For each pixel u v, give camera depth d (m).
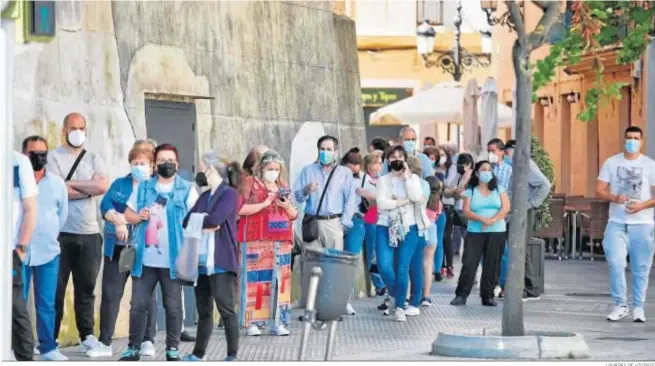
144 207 15.17
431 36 47.22
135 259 15.16
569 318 20.75
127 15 18.53
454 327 19.53
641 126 35.19
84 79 17.55
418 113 38.66
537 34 16.48
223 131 20.86
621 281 20.44
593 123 41.72
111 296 16.31
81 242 16.36
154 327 16.39
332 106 24.48
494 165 24.36
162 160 15.16
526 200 16.41
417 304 21.05
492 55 56.25
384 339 18.06
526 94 16.48
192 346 17.20
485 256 22.53
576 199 34.91
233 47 21.25
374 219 23.16
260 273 18.47
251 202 18.36
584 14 17.16
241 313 18.42
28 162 14.80
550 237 33.72
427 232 20.47
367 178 21.86
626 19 17.97
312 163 22.61
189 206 15.23
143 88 18.83
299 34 23.38
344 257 13.78
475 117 36.72
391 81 56.78
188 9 20.00
